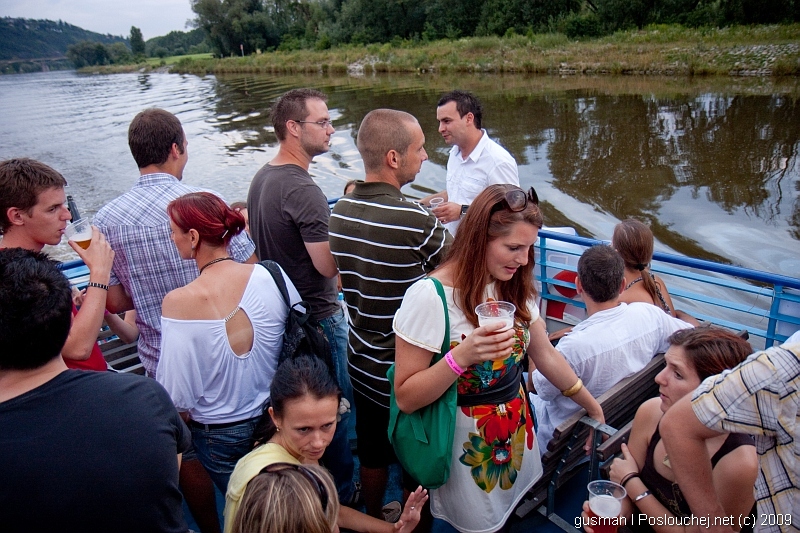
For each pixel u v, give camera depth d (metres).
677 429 1.56
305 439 1.96
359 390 2.42
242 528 1.51
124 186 13.77
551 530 2.54
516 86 25.11
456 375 1.77
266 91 32.56
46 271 1.44
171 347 2.00
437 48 40.34
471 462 1.98
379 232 2.15
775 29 26.27
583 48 31.53
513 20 41.06
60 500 1.34
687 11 33.75
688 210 8.86
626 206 9.25
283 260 2.89
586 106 18.69
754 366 1.39
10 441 1.33
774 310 3.08
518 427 2.03
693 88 20.61
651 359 2.62
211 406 2.15
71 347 2.10
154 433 1.47
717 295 5.89
